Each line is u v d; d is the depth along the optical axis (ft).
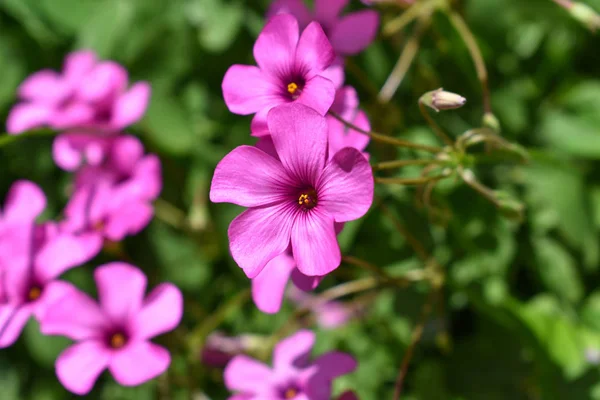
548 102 0.87
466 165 0.70
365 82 0.83
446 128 0.86
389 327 0.85
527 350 0.84
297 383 0.74
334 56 0.65
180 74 0.91
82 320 0.73
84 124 0.81
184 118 0.90
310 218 0.63
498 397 0.84
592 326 0.83
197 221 0.88
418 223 0.84
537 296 0.85
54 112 0.85
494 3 0.84
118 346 0.73
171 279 0.89
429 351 0.86
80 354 0.72
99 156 0.83
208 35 0.88
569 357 0.81
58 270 0.76
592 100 0.84
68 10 0.93
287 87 0.66
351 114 0.68
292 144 0.63
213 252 0.89
